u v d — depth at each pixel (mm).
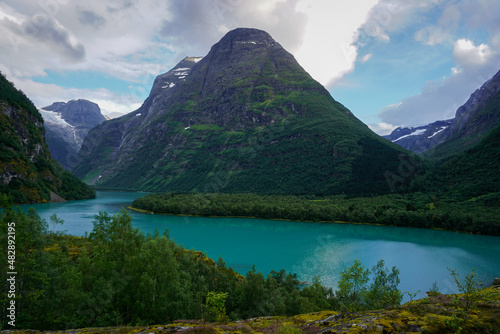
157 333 16875
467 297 15234
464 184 177875
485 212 137375
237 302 44188
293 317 20672
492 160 182875
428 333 12594
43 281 28375
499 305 14492
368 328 13711
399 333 13188
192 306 35125
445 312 14594
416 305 16109
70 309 29609
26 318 27156
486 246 105562
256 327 18531
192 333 16438
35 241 31016
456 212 142625
